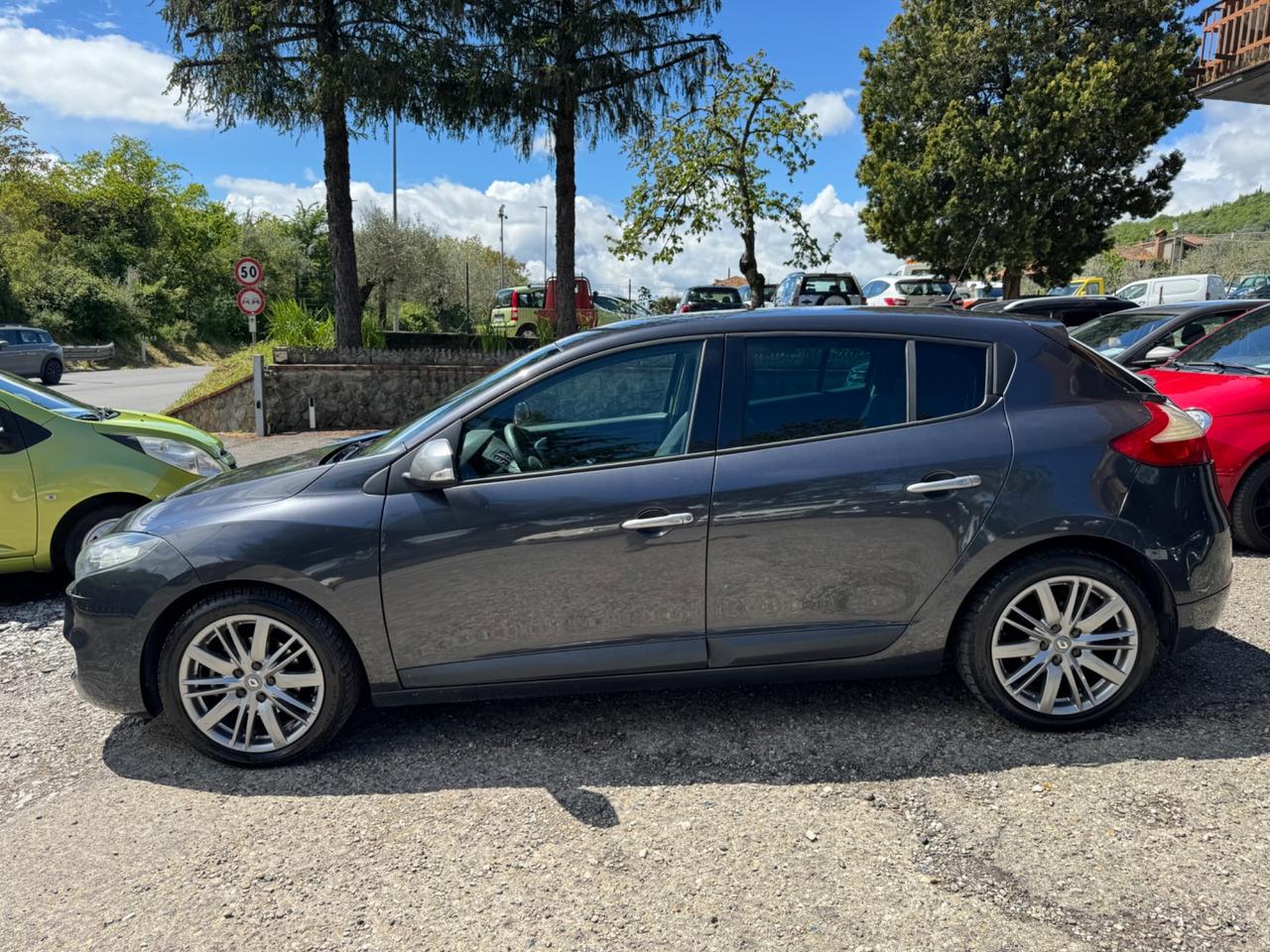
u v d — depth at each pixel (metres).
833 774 2.98
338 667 3.12
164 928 2.30
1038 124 23.25
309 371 13.00
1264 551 5.52
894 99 26.75
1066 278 26.34
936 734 3.22
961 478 3.08
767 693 3.64
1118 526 3.07
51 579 5.83
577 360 3.25
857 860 2.49
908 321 3.31
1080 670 3.15
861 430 3.17
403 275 35.56
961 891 2.34
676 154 12.13
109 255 45.41
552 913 2.31
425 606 3.09
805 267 12.58
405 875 2.50
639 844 2.62
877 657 3.20
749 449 3.14
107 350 36.59
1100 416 3.19
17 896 2.45
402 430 3.53
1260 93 12.73
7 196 42.84
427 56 11.43
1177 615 3.15
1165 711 3.32
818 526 3.08
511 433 3.22
